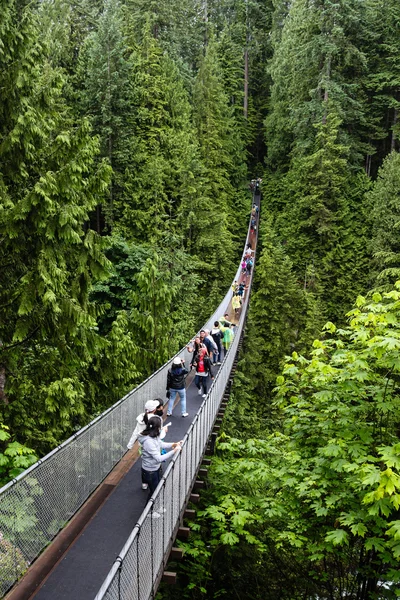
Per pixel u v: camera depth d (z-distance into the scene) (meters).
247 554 9.05
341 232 36.78
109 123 29.03
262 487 8.48
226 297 22.86
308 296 32.88
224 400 13.92
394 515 5.95
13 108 8.02
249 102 57.00
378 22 43.72
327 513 6.30
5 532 4.43
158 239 27.20
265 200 45.94
